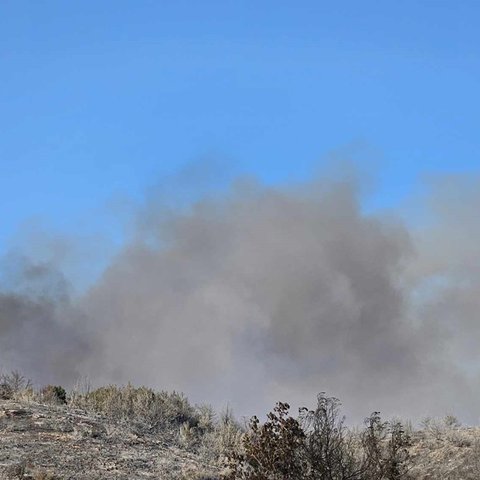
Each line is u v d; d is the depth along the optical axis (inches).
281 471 1545.3
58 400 2098.9
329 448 1560.0
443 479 1694.1
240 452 1865.2
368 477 1555.1
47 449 1600.6
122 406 2089.1
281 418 1589.6
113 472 1520.7
